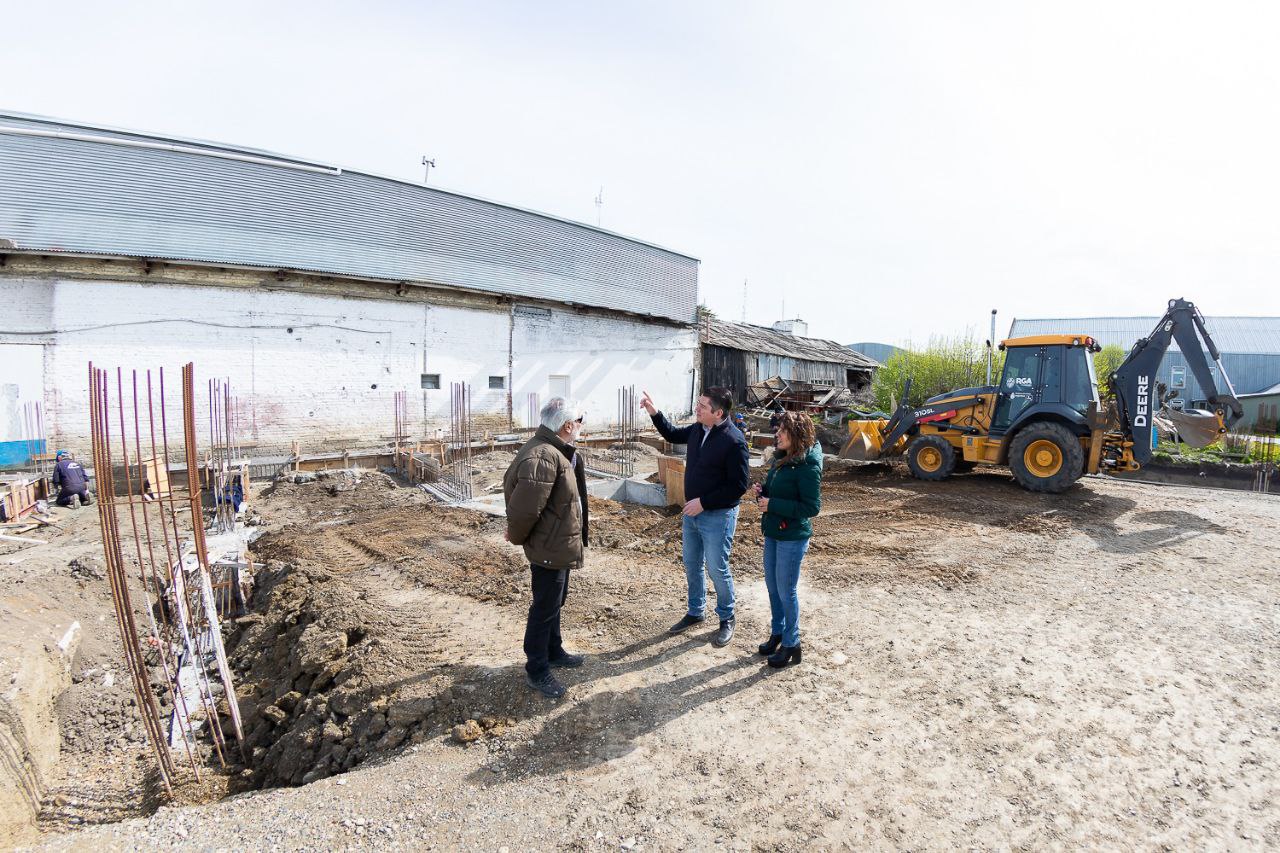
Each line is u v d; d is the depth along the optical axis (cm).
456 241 1573
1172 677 403
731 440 418
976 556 662
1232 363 2770
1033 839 265
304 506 1023
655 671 412
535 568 374
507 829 275
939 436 1112
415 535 791
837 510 899
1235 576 601
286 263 1302
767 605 526
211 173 1220
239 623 602
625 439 1712
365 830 277
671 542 718
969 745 331
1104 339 3014
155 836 279
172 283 1181
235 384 1252
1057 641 456
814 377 2833
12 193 1048
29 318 1060
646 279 2080
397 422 1457
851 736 339
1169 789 297
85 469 1097
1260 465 1109
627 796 294
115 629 580
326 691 436
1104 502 924
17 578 570
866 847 261
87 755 441
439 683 400
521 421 1730
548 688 380
